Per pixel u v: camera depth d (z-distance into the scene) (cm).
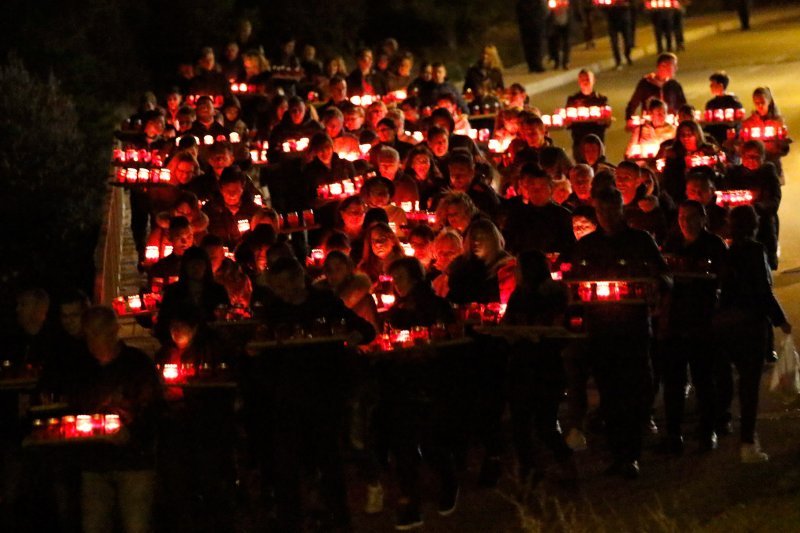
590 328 1658
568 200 2156
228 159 2525
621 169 1978
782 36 6103
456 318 1602
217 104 3653
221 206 2319
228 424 1564
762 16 6975
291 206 2856
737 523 1483
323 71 4028
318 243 2436
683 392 1756
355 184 2398
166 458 1558
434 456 1591
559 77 5400
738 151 2786
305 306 1518
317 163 2484
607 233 1656
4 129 4725
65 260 4441
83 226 4594
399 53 3803
